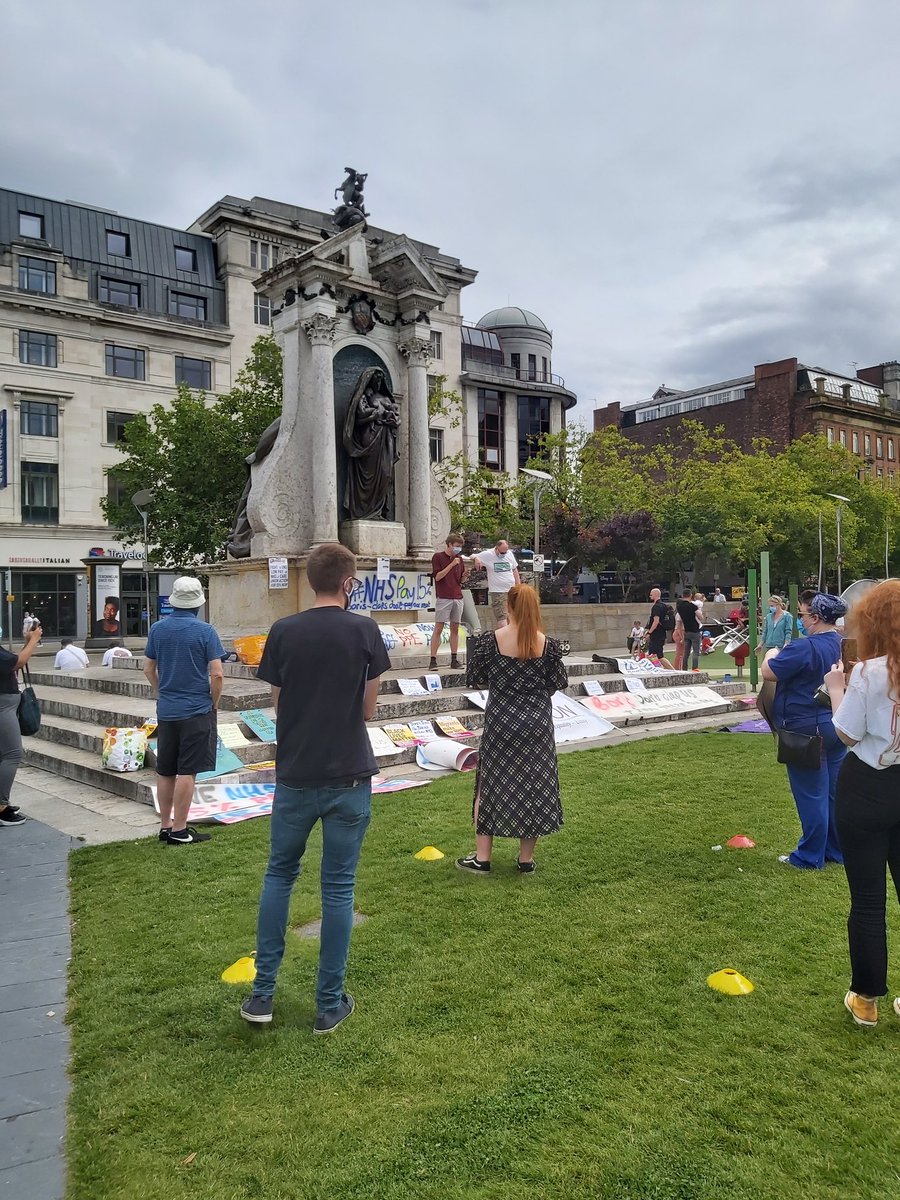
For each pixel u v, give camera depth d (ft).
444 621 36.24
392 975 12.06
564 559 110.63
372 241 46.80
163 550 94.07
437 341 175.22
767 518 142.51
